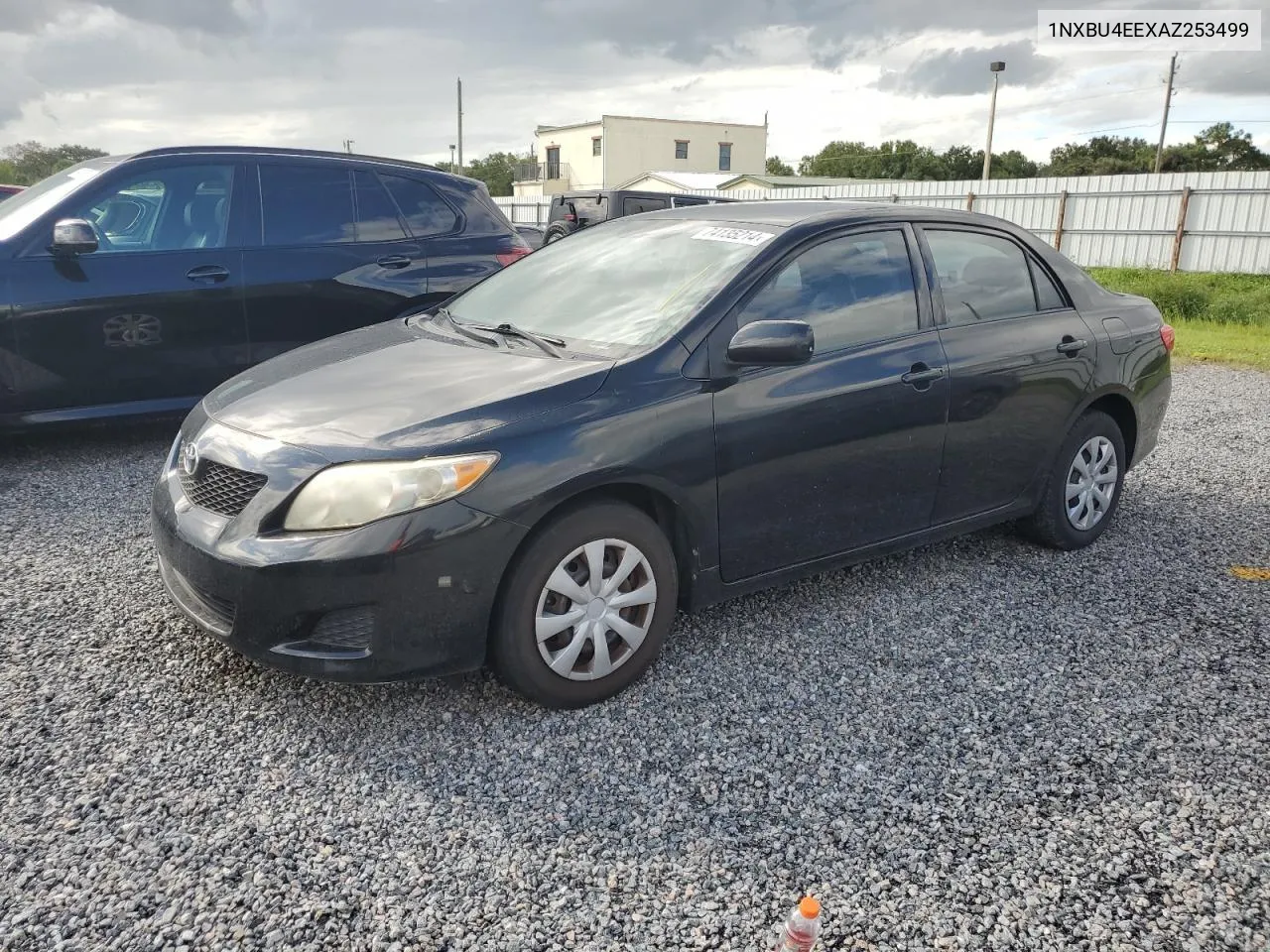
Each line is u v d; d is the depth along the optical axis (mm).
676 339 3209
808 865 2400
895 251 3867
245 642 2818
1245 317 16797
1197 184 24031
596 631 3045
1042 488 4395
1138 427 4758
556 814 2566
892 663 3453
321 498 2725
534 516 2826
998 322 4117
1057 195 26797
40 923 2131
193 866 2330
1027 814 2619
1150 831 2562
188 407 5867
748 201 4355
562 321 3621
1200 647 3643
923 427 3762
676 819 2561
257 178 6047
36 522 4660
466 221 6848
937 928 2205
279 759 2779
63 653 3352
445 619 2775
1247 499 5574
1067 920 2240
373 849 2412
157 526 3141
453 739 2902
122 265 5570
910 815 2604
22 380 5363
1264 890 2352
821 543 3613
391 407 2977
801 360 3152
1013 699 3227
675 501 3135
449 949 2104
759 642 3596
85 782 2635
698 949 2123
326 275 6152
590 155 62688
